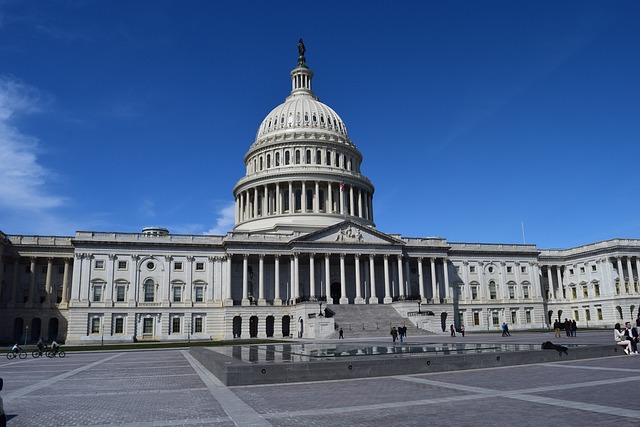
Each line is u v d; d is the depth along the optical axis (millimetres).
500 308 111875
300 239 96000
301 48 145750
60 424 15508
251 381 23672
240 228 118875
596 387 20047
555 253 123188
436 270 109062
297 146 122125
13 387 24562
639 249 111750
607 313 110938
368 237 100312
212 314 94312
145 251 94062
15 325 92625
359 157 132875
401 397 18906
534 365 29203
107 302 90188
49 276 94062
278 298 95688
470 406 16719
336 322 84000
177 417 16219
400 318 87688
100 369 34156
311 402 18375
